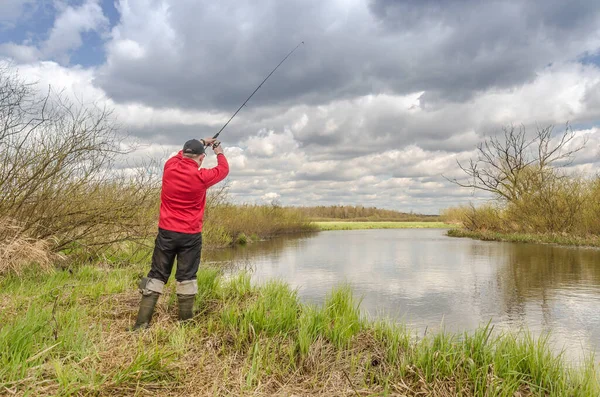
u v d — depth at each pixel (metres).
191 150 4.15
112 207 7.45
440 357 3.54
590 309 6.52
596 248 16.97
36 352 3.01
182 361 3.26
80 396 2.56
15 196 6.23
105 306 4.74
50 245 7.16
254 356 3.29
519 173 25.86
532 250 16.59
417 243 22.50
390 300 7.19
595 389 3.03
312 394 2.99
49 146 6.48
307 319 4.38
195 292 4.28
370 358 3.66
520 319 5.94
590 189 21.05
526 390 3.20
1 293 4.93
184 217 4.11
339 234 36.62
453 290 8.11
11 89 5.86
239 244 21.56
